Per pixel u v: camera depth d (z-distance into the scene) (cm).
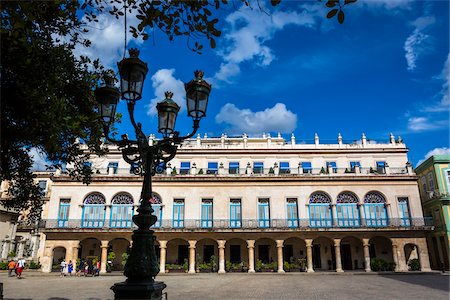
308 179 3822
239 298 1675
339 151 4172
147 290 547
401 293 1825
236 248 3828
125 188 3794
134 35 587
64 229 3553
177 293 1862
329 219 3741
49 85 734
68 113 802
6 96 689
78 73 888
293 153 4194
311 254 3556
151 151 658
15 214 3897
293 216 3756
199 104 660
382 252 3838
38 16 670
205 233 3600
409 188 3778
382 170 3941
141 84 636
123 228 3559
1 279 2764
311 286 2220
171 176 3816
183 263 3794
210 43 564
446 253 3506
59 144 845
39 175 4412
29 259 4091
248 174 3853
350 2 418
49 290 1955
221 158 4197
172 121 755
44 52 768
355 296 1731
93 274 3203
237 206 3800
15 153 832
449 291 1886
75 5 662
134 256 580
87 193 3772
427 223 3656
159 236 3609
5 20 581
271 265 3575
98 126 915
